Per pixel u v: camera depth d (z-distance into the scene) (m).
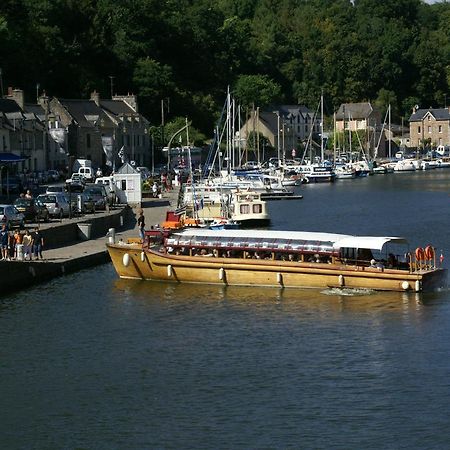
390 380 39.81
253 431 34.88
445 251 72.25
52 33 193.38
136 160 174.12
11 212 70.00
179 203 101.62
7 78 176.50
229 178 128.62
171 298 54.66
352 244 56.38
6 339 46.28
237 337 46.47
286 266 56.62
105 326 48.62
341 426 35.16
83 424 35.97
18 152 133.12
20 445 34.31
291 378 40.28
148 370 41.69
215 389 39.16
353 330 47.44
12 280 56.12
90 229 72.75
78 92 191.12
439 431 34.53
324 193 145.50
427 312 50.78
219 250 58.84
